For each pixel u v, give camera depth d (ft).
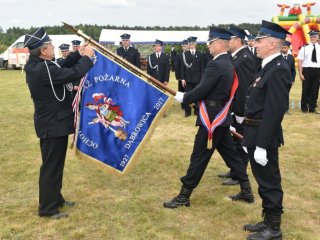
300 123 28.63
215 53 13.24
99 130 13.71
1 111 33.45
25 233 12.10
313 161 19.62
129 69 13.43
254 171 11.59
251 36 28.71
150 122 13.61
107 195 15.14
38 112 12.51
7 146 22.09
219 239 11.84
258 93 11.14
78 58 13.23
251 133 11.30
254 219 13.11
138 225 12.63
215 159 19.72
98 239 11.84
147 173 17.63
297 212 13.78
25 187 15.81
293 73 29.50
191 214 13.51
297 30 68.59
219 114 13.00
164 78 31.71
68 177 17.01
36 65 12.03
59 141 12.67
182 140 23.66
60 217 13.08
